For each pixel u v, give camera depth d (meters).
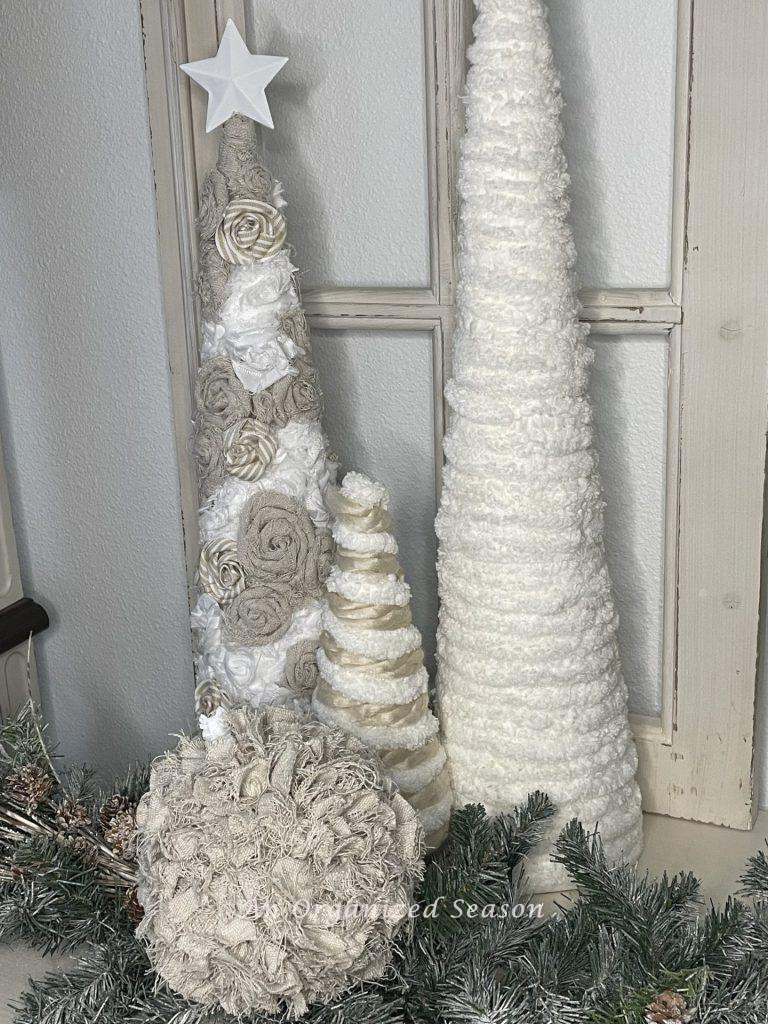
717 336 0.98
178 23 1.07
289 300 1.01
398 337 1.10
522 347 0.90
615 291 1.01
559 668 0.96
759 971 0.81
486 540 0.94
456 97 1.00
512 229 0.89
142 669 1.35
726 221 0.95
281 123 1.09
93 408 1.26
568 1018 0.79
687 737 1.10
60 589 1.36
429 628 1.18
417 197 1.05
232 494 1.03
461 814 0.96
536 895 1.00
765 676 1.09
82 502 1.31
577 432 0.93
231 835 0.81
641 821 1.05
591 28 0.96
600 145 0.99
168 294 1.16
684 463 1.02
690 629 1.07
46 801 1.01
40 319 1.25
